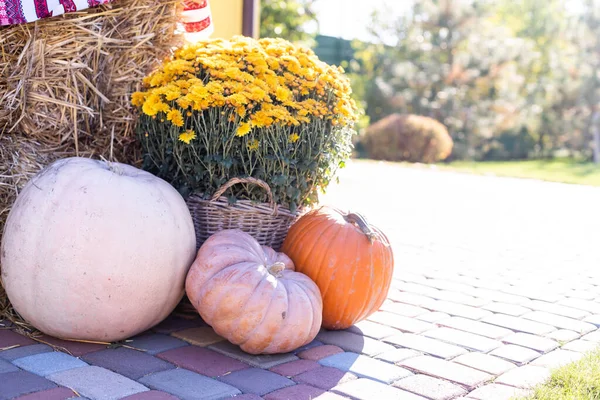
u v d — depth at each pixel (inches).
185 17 148.4
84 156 133.9
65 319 105.7
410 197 332.5
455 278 170.7
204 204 126.2
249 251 113.8
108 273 103.3
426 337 124.1
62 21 125.3
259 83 122.6
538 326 132.9
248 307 105.1
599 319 140.1
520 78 742.5
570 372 105.2
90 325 106.3
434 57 764.0
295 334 107.6
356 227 124.6
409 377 104.8
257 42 134.0
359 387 99.7
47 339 111.5
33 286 105.1
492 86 754.2
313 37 756.0
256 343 106.6
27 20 118.6
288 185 127.0
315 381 101.1
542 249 215.0
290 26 713.0
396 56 775.1
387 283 124.5
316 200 136.4
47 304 105.0
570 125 745.0
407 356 113.7
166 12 141.3
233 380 99.6
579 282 172.4
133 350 109.3
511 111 735.1
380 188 363.9
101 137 137.6
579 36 763.4
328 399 94.7
